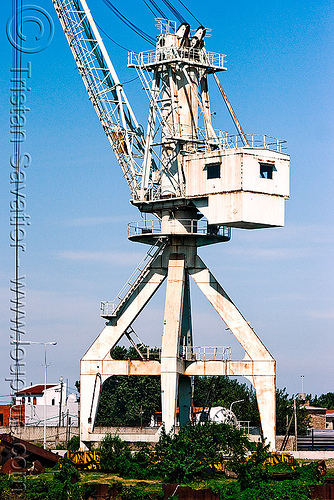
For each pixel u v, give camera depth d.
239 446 63.88
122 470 65.44
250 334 73.62
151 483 61.62
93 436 75.06
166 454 64.44
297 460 72.69
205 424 67.12
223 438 65.56
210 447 64.50
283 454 67.06
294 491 57.03
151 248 75.88
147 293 75.75
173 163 74.81
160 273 75.88
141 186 74.62
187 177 73.06
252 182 70.31
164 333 73.62
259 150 70.88
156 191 75.81
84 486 56.97
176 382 72.62
